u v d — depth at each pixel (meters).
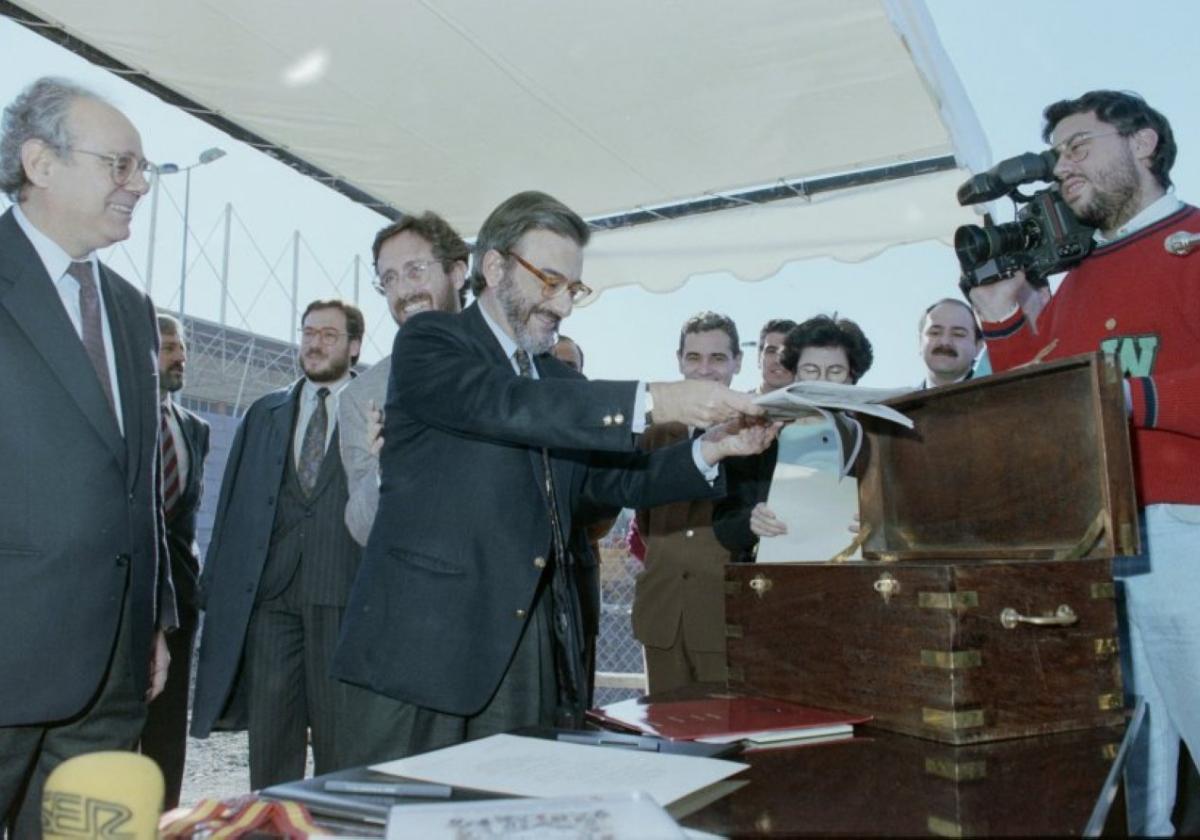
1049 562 1.26
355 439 2.73
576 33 3.15
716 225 4.42
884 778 1.02
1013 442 1.48
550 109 3.65
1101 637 1.29
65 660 1.81
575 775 1.03
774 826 0.86
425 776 1.04
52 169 1.90
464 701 1.77
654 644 3.17
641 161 4.05
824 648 1.41
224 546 3.24
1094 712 1.27
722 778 1.02
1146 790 1.95
